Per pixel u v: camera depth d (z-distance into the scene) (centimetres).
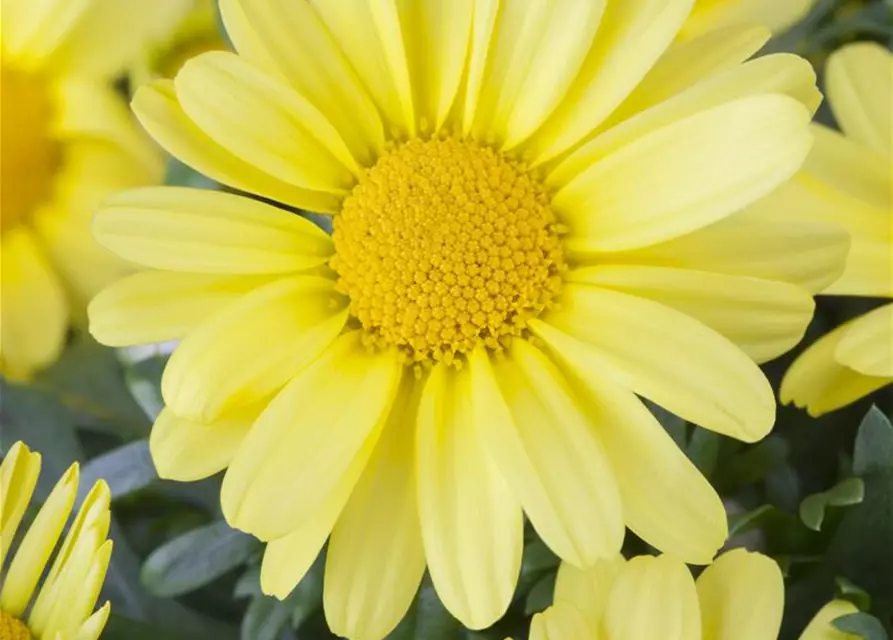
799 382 23
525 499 21
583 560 21
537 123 22
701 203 21
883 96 24
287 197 22
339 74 22
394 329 22
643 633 22
